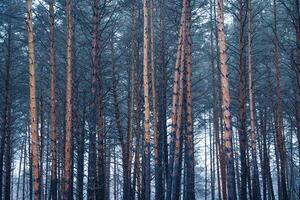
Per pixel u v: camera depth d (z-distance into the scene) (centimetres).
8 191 2453
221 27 1276
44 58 2398
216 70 2580
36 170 1304
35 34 2250
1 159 2322
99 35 1700
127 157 2183
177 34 2127
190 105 1738
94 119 1812
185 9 1733
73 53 2048
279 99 2131
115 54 2442
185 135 2225
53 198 1841
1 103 2384
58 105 2395
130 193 2314
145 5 1614
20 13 2355
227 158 1227
